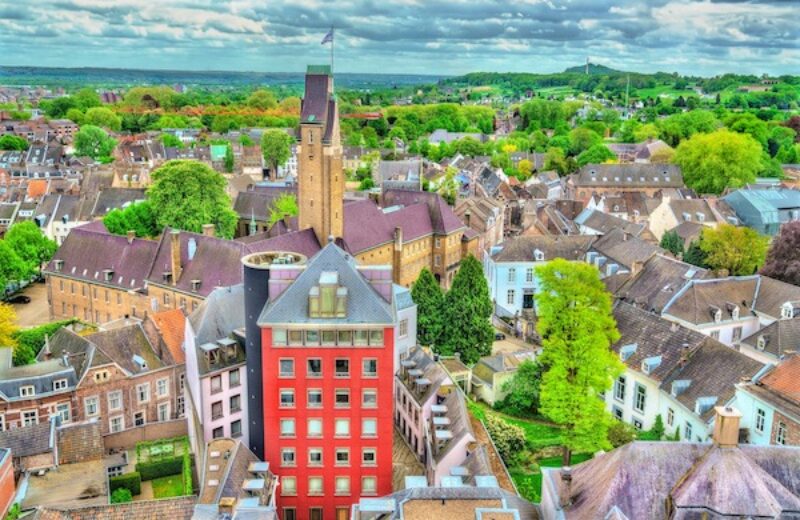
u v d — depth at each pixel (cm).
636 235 14275
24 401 7450
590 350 7025
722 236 12081
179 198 14400
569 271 7275
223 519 5150
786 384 6600
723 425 4434
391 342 6475
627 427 7794
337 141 11438
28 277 14100
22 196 19675
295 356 6519
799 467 4584
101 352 7956
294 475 6812
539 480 7244
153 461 7488
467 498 4806
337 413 6656
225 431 7475
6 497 6000
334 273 6625
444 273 14175
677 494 4391
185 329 8275
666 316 9606
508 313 12175
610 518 4200
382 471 6800
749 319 9606
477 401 9231
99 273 11706
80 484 6681
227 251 10519
